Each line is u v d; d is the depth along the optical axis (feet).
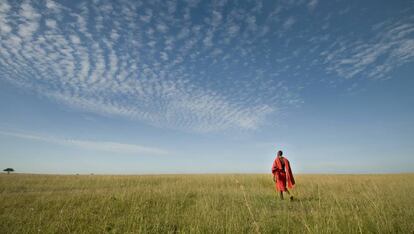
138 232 19.92
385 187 48.88
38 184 61.05
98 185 62.28
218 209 29.07
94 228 21.11
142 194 37.27
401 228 20.13
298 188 50.62
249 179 69.87
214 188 52.31
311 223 21.43
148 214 26.71
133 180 75.10
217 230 19.77
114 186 60.13
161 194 39.29
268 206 32.55
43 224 22.89
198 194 42.22
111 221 23.43
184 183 63.46
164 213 26.99
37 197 37.37
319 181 63.36
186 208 30.12
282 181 40.52
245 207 29.71
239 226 20.89
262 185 60.44
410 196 36.40
